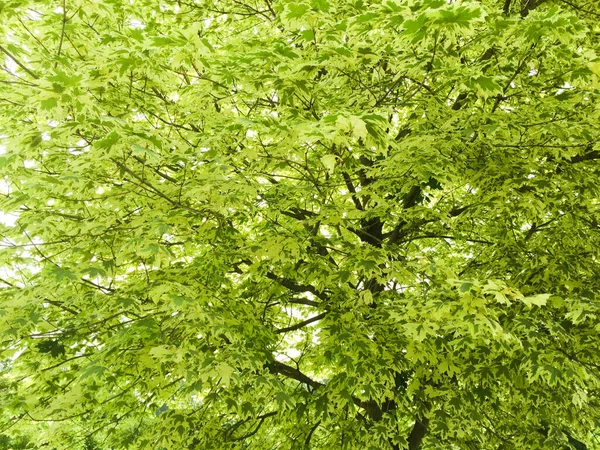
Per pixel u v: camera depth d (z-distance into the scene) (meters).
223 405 5.40
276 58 3.45
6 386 4.47
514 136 4.12
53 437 5.34
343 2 4.55
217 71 3.61
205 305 4.16
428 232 5.73
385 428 4.34
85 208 3.99
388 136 2.85
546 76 4.24
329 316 4.40
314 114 3.85
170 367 4.30
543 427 5.46
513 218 5.04
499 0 5.36
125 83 3.97
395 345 4.22
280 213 4.90
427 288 4.13
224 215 3.74
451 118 3.92
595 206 4.85
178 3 5.88
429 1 2.77
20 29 4.04
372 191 4.25
